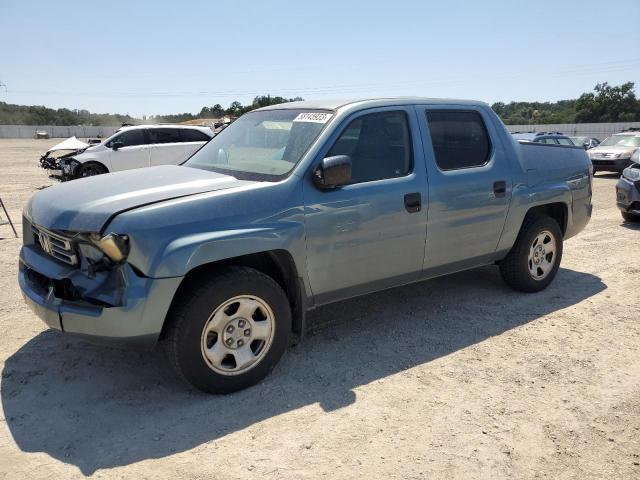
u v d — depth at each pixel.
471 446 2.98
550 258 5.55
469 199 4.58
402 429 3.13
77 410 3.32
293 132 4.07
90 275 3.25
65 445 2.96
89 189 3.63
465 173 4.58
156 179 3.78
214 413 3.29
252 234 3.40
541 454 2.92
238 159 4.23
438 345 4.27
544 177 5.28
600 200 12.27
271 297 3.56
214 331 3.39
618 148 18.06
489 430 3.13
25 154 31.97
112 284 3.20
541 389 3.60
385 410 3.33
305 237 3.67
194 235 3.23
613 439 3.06
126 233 3.09
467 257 4.77
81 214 3.26
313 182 3.73
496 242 4.96
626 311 5.01
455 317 4.86
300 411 3.31
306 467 2.79
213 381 3.41
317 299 3.93
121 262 3.12
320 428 3.14
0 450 2.91
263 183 3.61
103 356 4.04
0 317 4.77
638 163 8.89
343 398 3.47
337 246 3.85
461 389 3.59
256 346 3.61
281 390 3.56
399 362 3.97
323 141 3.83
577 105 82.38
